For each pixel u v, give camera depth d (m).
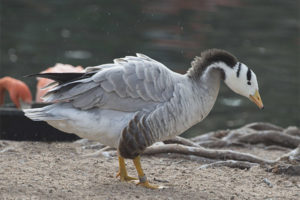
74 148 13.95
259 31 34.31
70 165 11.93
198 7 39.78
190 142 14.22
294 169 12.30
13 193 9.57
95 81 10.27
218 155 13.23
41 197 9.50
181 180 11.50
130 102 10.35
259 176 12.17
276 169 12.41
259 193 10.93
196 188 10.91
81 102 10.29
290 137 15.70
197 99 10.85
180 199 10.05
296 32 34.41
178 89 10.66
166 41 31.52
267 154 15.03
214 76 11.02
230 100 25.39
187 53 29.48
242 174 12.28
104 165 12.20
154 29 33.94
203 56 11.15
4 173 10.77
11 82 19.25
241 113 23.75
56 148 13.77
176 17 36.72
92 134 10.41
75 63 27.42
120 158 11.09
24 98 19.17
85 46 30.22
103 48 30.02
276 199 10.59
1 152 12.61
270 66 28.22
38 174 10.91
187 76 11.02
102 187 10.45
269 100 24.62
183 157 13.31
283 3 41.78
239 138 15.97
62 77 10.51
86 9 37.47
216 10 39.22
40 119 10.20
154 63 10.80
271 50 30.77
